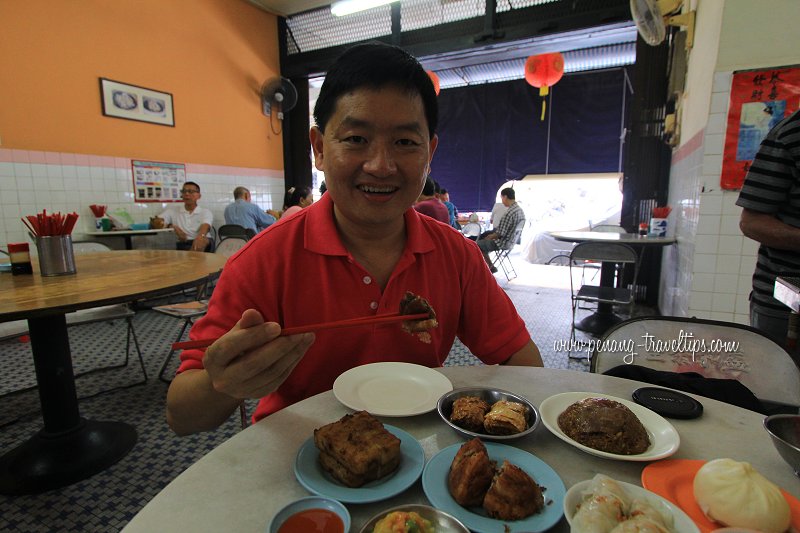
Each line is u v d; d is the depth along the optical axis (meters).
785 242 1.45
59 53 4.26
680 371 1.28
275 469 0.65
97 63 4.57
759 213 1.54
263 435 0.74
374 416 0.79
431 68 7.26
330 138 0.89
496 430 0.74
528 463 0.66
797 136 1.44
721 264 2.77
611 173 7.32
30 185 4.12
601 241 3.34
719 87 2.63
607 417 0.73
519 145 7.81
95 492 1.73
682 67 3.92
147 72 5.05
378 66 0.83
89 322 2.47
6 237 3.98
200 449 2.03
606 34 5.67
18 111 4.01
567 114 7.44
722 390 1.02
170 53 5.29
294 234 1.03
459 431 0.74
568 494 0.56
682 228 3.48
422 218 1.20
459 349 3.43
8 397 2.52
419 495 0.62
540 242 7.58
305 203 5.13
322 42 6.73
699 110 3.03
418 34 5.89
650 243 3.58
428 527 0.52
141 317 4.21
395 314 0.83
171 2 5.27
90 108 4.53
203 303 3.01
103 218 4.49
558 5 5.03
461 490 0.58
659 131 4.62
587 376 1.01
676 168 4.05
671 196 4.35
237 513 0.56
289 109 6.46
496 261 6.86
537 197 8.54
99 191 4.64
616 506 0.52
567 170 7.56
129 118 4.88
